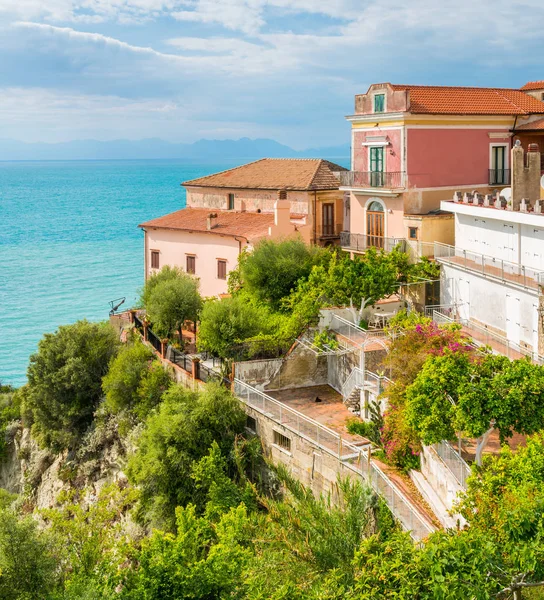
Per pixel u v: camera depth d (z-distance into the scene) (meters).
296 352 37.72
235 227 53.34
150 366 41.38
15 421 51.59
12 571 23.33
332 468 28.66
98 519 27.64
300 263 43.94
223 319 39.12
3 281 109.00
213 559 21.16
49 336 46.47
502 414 22.42
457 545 16.97
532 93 53.19
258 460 32.84
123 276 110.62
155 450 32.91
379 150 48.03
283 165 57.88
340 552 22.50
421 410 23.59
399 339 30.11
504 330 37.53
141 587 20.52
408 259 43.91
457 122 47.50
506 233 38.72
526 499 17.41
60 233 166.00
